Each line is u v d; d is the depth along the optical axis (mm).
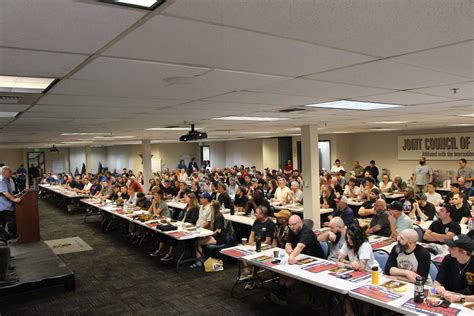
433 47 2201
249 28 1761
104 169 24297
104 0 1373
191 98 4008
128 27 1697
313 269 4004
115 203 10328
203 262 6520
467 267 3273
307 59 2422
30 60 2213
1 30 1655
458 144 12773
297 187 9570
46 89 3229
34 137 10211
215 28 1749
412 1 1452
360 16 1620
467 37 1994
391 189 10742
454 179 12859
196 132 7406
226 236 6551
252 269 5500
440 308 2896
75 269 6754
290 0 1415
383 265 4145
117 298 5293
